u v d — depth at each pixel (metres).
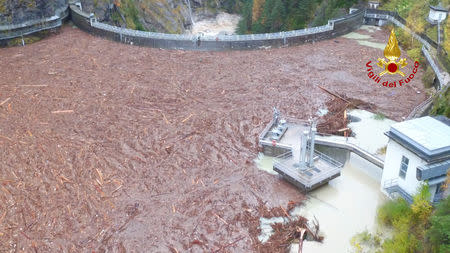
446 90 25.67
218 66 35.00
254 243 17.17
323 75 33.09
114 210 18.89
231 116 26.80
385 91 30.23
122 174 21.31
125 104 28.27
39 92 29.59
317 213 19.08
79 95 29.33
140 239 17.34
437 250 13.88
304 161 20.20
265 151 23.17
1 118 26.16
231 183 20.88
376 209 19.34
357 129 24.67
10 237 17.25
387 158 18.95
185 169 21.86
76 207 18.97
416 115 25.03
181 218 18.53
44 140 23.94
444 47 32.12
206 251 16.81
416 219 16.36
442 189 16.86
